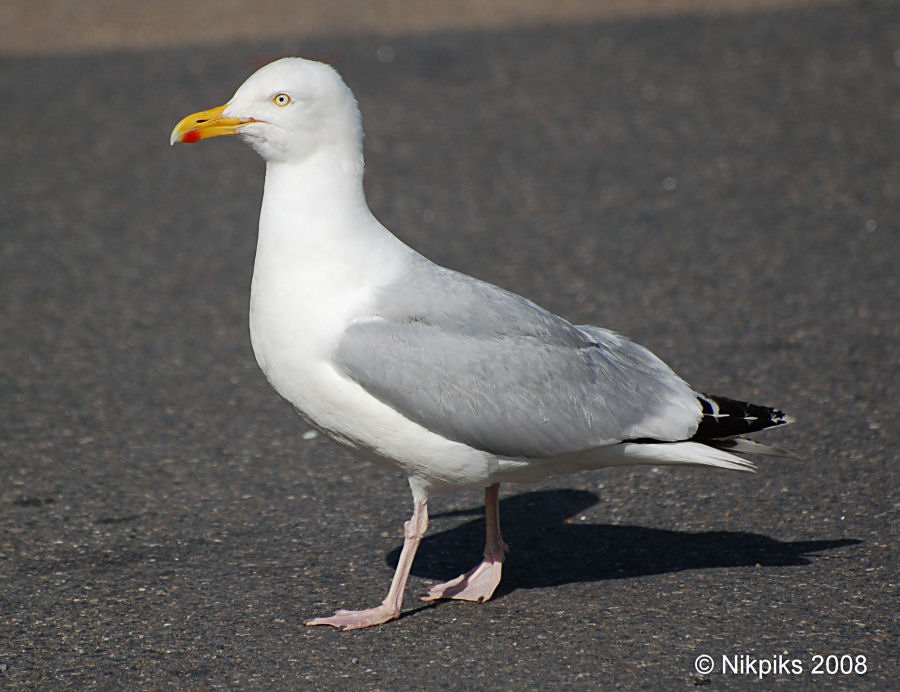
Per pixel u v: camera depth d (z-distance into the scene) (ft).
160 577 29.19
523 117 73.10
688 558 29.66
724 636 25.57
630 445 27.58
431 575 29.73
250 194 63.41
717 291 48.80
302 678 24.43
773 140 67.31
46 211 61.21
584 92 76.95
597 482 34.65
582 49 85.46
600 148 67.72
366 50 86.28
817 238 53.78
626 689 23.59
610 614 26.94
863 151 64.59
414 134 70.85
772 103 73.20
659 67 81.00
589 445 27.27
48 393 41.81
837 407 38.04
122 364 44.34
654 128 70.38
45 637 26.27
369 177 64.64
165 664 25.09
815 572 28.35
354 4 98.22
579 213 58.70
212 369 43.86
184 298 50.65
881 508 31.53
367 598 28.25
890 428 36.35
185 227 59.00
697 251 53.26
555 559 30.19
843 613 26.30
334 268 26.96
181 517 32.73
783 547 29.86
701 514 32.12
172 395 41.63
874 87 74.59
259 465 36.22
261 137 27.09
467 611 27.48
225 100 75.15
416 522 28.02
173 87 78.89
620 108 73.87
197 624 26.86
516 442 26.96
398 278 27.37
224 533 31.76
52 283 52.34
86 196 63.26
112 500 33.78
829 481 33.30
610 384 27.66
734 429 27.89
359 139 27.63
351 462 36.42
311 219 27.04
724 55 82.64
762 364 41.73
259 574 29.45
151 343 46.21
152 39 90.33
